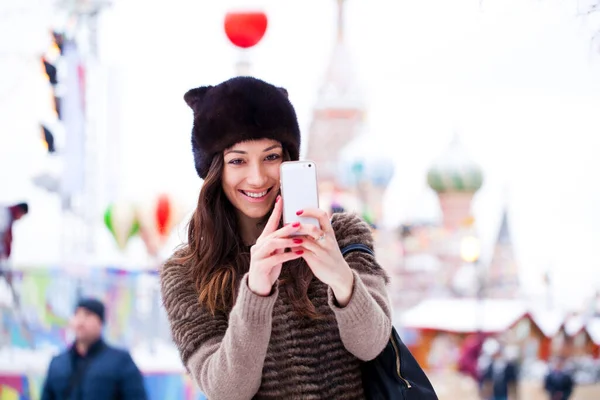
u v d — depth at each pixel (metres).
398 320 14.09
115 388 4.48
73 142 9.56
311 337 1.67
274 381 1.65
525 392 11.87
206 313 1.72
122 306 8.08
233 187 1.75
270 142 1.74
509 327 13.33
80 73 9.45
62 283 8.16
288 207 1.53
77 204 9.84
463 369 12.74
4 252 8.84
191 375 1.69
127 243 9.07
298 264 1.71
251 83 1.76
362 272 1.71
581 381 12.67
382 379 1.66
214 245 1.76
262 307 1.50
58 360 4.57
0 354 7.61
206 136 1.77
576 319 14.20
